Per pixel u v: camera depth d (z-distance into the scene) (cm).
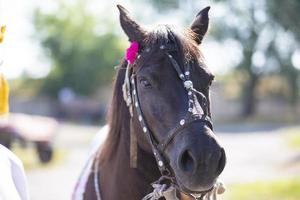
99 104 4700
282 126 3528
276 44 4109
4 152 285
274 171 1390
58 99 4853
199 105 282
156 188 307
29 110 4719
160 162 294
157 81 291
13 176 282
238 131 3134
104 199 351
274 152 1881
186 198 303
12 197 254
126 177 330
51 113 4703
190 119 276
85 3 5241
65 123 4069
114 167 341
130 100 317
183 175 267
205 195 294
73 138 2545
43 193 1068
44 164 1566
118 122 341
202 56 301
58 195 1044
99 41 5081
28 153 1780
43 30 5162
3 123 1405
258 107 4859
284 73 4288
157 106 290
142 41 313
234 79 5112
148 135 300
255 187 1088
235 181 1205
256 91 4694
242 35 4112
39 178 1298
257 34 4006
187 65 291
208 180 262
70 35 5084
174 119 283
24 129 1498
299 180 1145
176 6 3788
